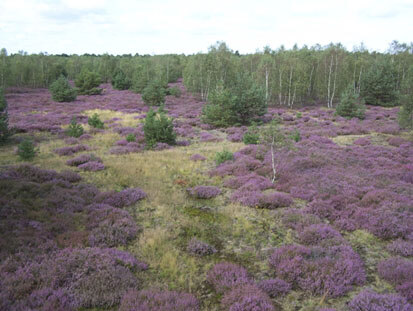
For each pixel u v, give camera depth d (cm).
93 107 4203
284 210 1109
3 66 6006
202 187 1331
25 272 641
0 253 707
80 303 574
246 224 991
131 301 577
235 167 1648
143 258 775
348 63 5850
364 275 697
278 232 962
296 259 739
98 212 1004
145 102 4619
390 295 601
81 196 1148
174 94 6109
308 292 651
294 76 5334
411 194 1216
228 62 5638
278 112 4412
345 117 3731
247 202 1174
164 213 1073
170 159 1822
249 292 608
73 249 757
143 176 1482
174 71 9262
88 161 1644
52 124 2919
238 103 3375
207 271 734
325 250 800
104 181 1355
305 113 4409
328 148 2153
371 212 1038
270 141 1543
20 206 961
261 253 832
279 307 603
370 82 5256
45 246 764
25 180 1219
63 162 1634
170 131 2350
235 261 790
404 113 2545
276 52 6738
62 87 4669
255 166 1688
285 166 1650
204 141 2539
